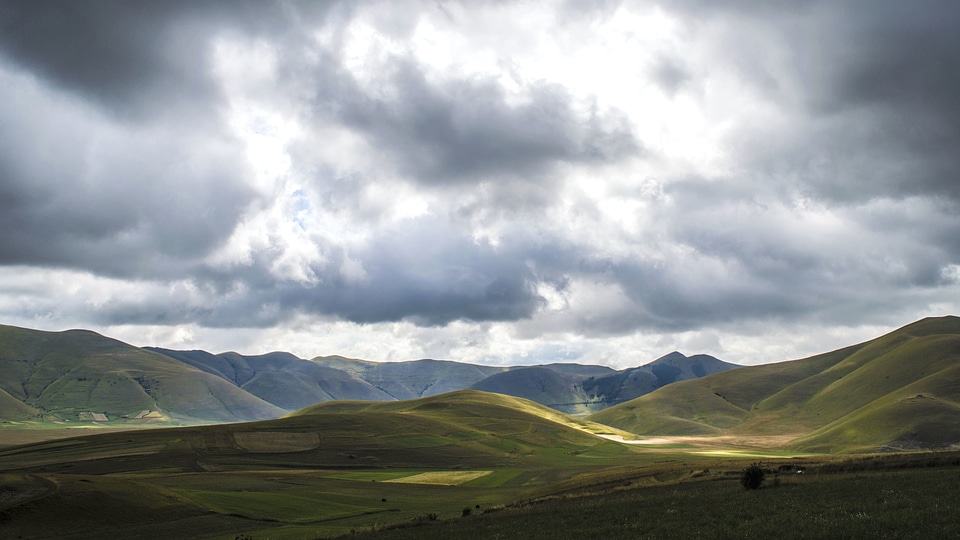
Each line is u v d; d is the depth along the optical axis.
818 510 48.16
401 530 67.19
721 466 86.44
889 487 54.47
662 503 60.34
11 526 83.69
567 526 54.91
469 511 75.81
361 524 84.38
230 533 81.56
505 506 77.62
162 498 99.38
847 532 40.56
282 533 78.94
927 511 43.59
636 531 49.03
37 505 90.19
